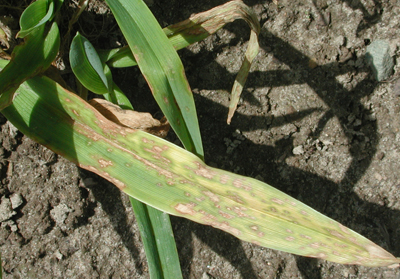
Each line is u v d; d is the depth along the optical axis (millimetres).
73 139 289
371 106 350
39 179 334
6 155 332
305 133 348
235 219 280
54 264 336
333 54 349
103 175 286
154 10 346
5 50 322
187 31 309
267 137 349
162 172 284
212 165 348
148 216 296
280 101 349
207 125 349
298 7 350
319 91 349
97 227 339
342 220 348
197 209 281
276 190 280
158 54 291
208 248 344
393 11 349
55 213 334
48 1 299
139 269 340
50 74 306
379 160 349
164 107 289
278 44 350
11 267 333
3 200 331
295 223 276
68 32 323
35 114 290
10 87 283
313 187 349
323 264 349
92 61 295
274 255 347
